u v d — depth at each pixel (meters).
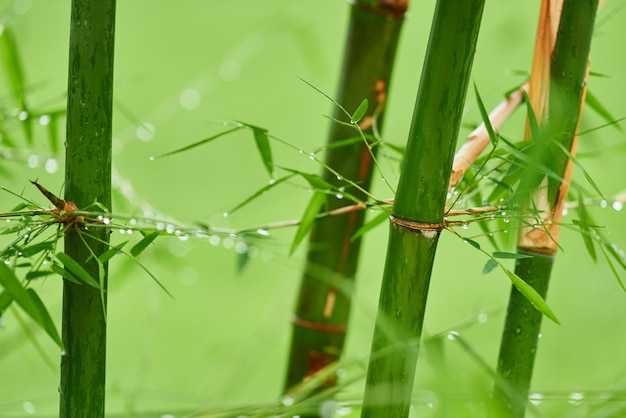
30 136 1.93
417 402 1.80
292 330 2.08
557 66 1.75
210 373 2.85
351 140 1.83
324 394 1.86
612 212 3.11
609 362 2.54
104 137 1.71
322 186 1.84
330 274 2.03
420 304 1.70
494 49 3.02
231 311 3.21
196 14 3.81
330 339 2.06
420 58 3.65
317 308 2.05
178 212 3.46
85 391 1.73
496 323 2.78
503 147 1.74
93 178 1.71
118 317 3.19
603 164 2.81
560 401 1.85
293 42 3.67
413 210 1.69
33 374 2.47
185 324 3.19
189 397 2.00
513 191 1.74
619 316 2.67
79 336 1.72
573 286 2.97
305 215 1.86
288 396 1.92
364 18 1.98
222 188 3.53
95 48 1.69
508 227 1.72
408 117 3.54
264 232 1.84
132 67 3.77
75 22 1.69
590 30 1.74
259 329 2.22
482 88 2.90
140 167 3.51
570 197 1.87
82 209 1.71
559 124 1.75
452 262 3.32
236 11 3.80
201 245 2.98
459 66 1.66
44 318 1.67
